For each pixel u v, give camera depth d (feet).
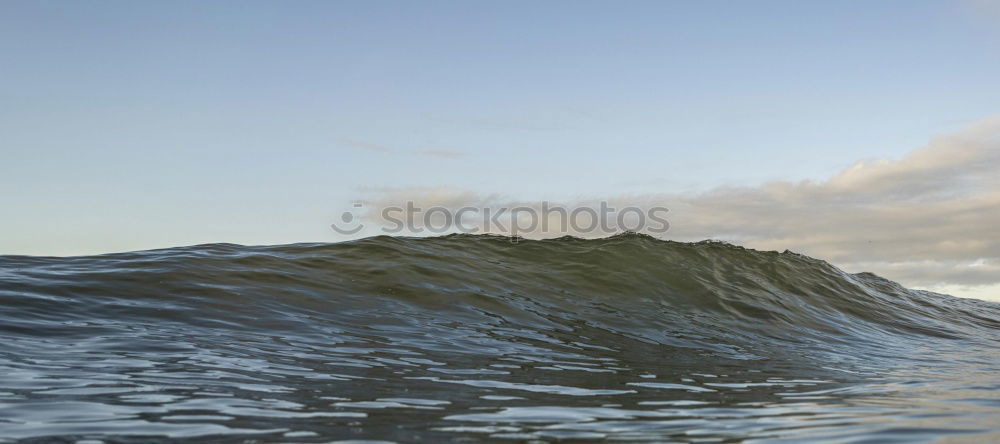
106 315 23.70
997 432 12.71
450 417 13.99
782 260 49.01
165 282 28.25
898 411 15.35
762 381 21.30
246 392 15.70
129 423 12.60
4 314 22.57
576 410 15.19
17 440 11.34
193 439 11.67
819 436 12.45
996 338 40.86
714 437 12.43
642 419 14.24
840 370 24.93
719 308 36.70
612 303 34.83
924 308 48.65
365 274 33.14
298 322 25.48
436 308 29.91
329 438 11.94
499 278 36.06
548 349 25.50
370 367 19.84
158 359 18.86
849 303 44.39
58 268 29.71
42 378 16.12
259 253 35.14
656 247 44.78
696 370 23.26
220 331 23.11
